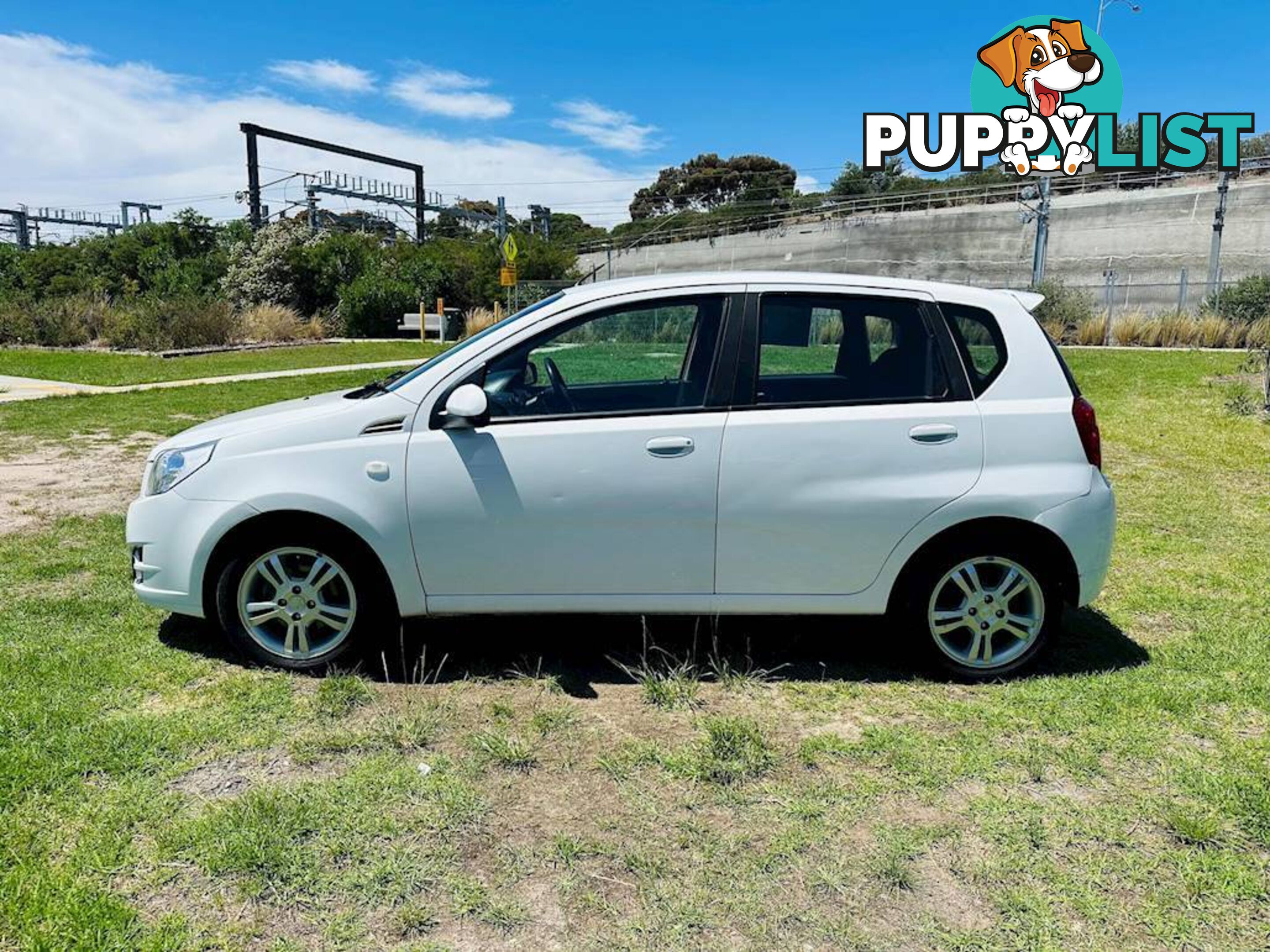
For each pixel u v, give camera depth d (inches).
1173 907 99.2
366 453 149.9
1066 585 157.0
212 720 138.2
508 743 132.3
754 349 152.9
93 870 101.5
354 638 156.1
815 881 103.4
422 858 106.3
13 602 190.9
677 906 99.0
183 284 1567.4
